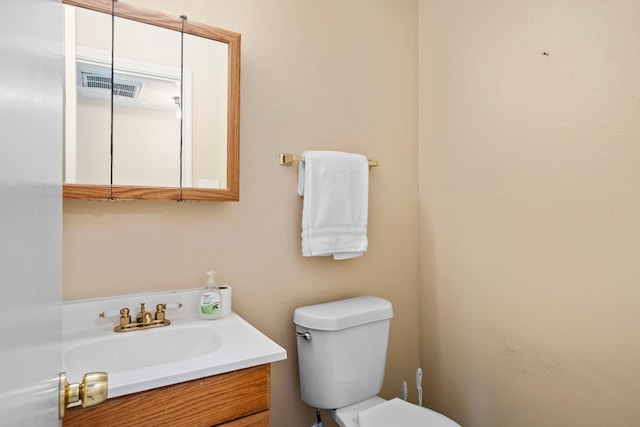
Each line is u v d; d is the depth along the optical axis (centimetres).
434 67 181
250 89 142
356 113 170
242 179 140
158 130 121
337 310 145
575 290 125
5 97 20
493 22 153
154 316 120
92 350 101
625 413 113
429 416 125
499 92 150
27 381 26
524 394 140
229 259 138
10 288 22
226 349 97
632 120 112
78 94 110
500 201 150
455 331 169
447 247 174
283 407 150
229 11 137
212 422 87
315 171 148
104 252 116
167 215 126
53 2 38
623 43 114
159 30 121
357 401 143
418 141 189
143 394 79
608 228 117
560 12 129
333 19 164
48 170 35
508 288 147
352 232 157
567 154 128
